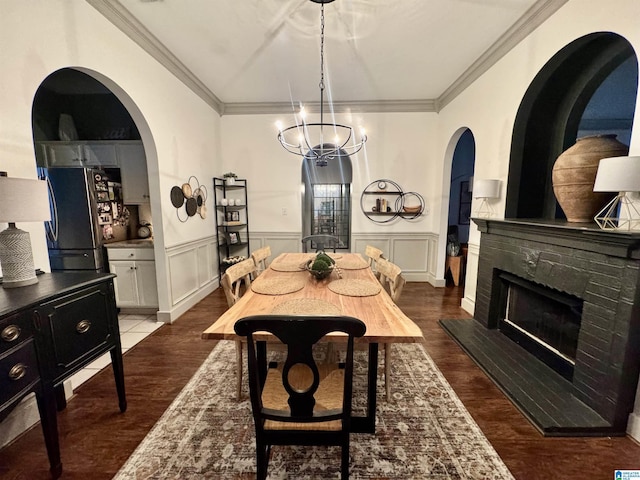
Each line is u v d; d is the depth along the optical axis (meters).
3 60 1.50
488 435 1.57
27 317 1.21
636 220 1.59
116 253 3.14
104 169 3.44
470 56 3.01
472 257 3.31
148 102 2.72
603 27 1.77
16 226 1.56
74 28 1.93
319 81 3.64
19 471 1.36
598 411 1.64
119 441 1.53
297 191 4.64
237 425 1.64
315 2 2.16
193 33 2.61
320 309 1.51
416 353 2.42
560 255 1.90
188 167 3.50
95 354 1.55
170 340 2.68
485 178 3.06
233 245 4.74
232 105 4.43
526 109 2.49
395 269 2.03
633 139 1.59
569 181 1.93
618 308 1.52
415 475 1.34
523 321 2.47
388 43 2.76
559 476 1.33
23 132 1.61
